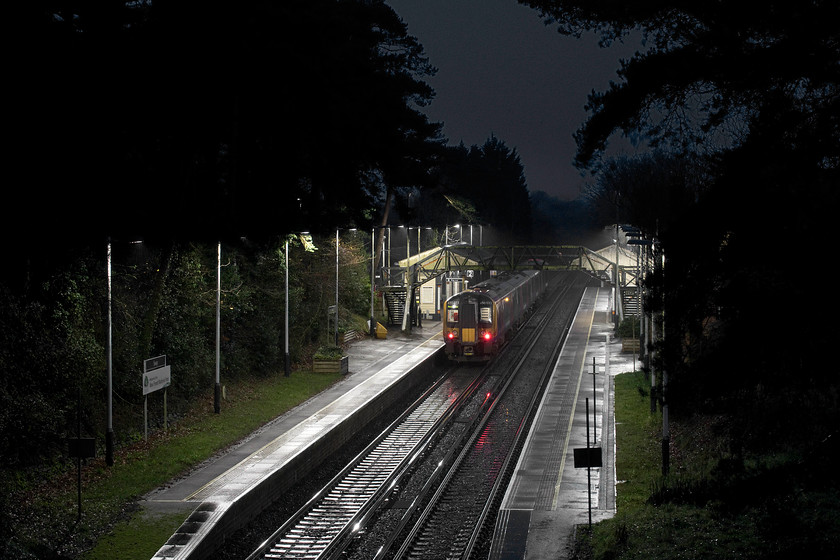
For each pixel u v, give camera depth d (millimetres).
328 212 44500
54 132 26000
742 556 16547
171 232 32375
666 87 16047
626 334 56938
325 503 25391
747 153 14750
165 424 31859
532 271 81125
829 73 14102
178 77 30516
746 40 15031
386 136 46875
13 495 23125
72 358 28391
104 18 26875
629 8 15664
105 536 21281
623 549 19031
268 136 38719
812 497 18422
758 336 14023
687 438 29031
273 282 48062
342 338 54625
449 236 85875
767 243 14078
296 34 37375
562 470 27578
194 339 37344
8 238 26516
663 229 16000
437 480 27953
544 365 51000
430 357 50281
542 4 16438
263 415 35156
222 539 22125
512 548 20719
